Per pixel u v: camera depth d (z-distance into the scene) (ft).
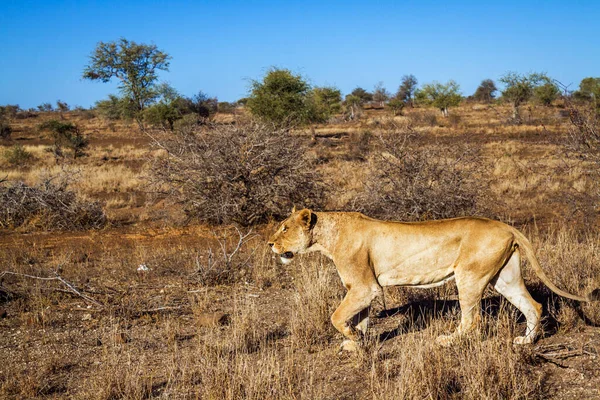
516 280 21.86
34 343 24.40
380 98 367.86
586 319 24.52
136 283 33.06
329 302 26.66
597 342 21.94
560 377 19.27
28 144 163.02
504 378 18.15
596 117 42.80
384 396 17.66
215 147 50.62
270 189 49.55
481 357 19.07
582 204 45.16
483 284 21.35
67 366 21.99
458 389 18.83
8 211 51.03
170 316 27.27
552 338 22.65
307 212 22.26
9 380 20.39
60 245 43.78
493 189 63.21
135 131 195.11
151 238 46.16
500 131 143.74
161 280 33.71
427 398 17.71
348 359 21.57
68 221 50.98
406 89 371.97
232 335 23.62
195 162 50.29
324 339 23.94
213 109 191.83
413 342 20.89
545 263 31.65
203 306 28.14
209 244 43.24
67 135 129.70
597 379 18.90
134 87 190.29
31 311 28.35
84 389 19.85
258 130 51.39
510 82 194.08
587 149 42.78
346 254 22.07
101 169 95.71
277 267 35.27
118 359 21.63
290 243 22.89
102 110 203.21
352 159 99.04
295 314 25.91
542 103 184.96
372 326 25.49
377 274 22.18
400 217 44.45
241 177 50.39
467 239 21.34
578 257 32.19
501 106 220.02
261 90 127.75
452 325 23.91
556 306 26.55
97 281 33.45
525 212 54.70
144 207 62.28
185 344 23.86
